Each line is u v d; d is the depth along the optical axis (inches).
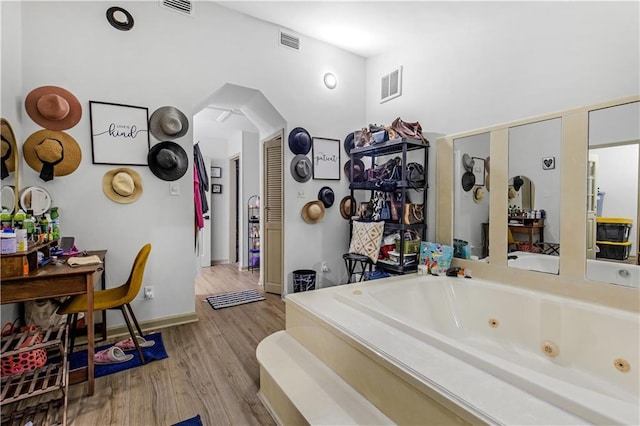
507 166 92.2
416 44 126.0
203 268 207.2
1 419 58.9
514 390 41.3
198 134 217.6
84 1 93.1
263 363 67.1
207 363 82.7
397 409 47.9
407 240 112.4
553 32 84.3
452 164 108.8
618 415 33.9
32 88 86.6
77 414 62.1
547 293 81.3
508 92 94.6
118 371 77.9
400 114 133.1
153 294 104.6
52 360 82.1
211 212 221.8
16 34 82.7
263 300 137.3
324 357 66.8
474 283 92.7
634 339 62.7
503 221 92.8
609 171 72.4
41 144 85.3
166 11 105.1
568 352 72.2
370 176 130.7
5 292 59.8
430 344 54.3
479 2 92.9
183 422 60.5
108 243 97.3
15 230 61.2
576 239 77.2
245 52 120.0
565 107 82.0
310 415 50.1
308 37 134.6
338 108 144.3
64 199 90.9
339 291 83.4
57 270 65.9
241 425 60.0
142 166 101.7
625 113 70.2
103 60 95.7
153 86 103.0
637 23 70.4
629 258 69.1
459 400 39.1
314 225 139.9
